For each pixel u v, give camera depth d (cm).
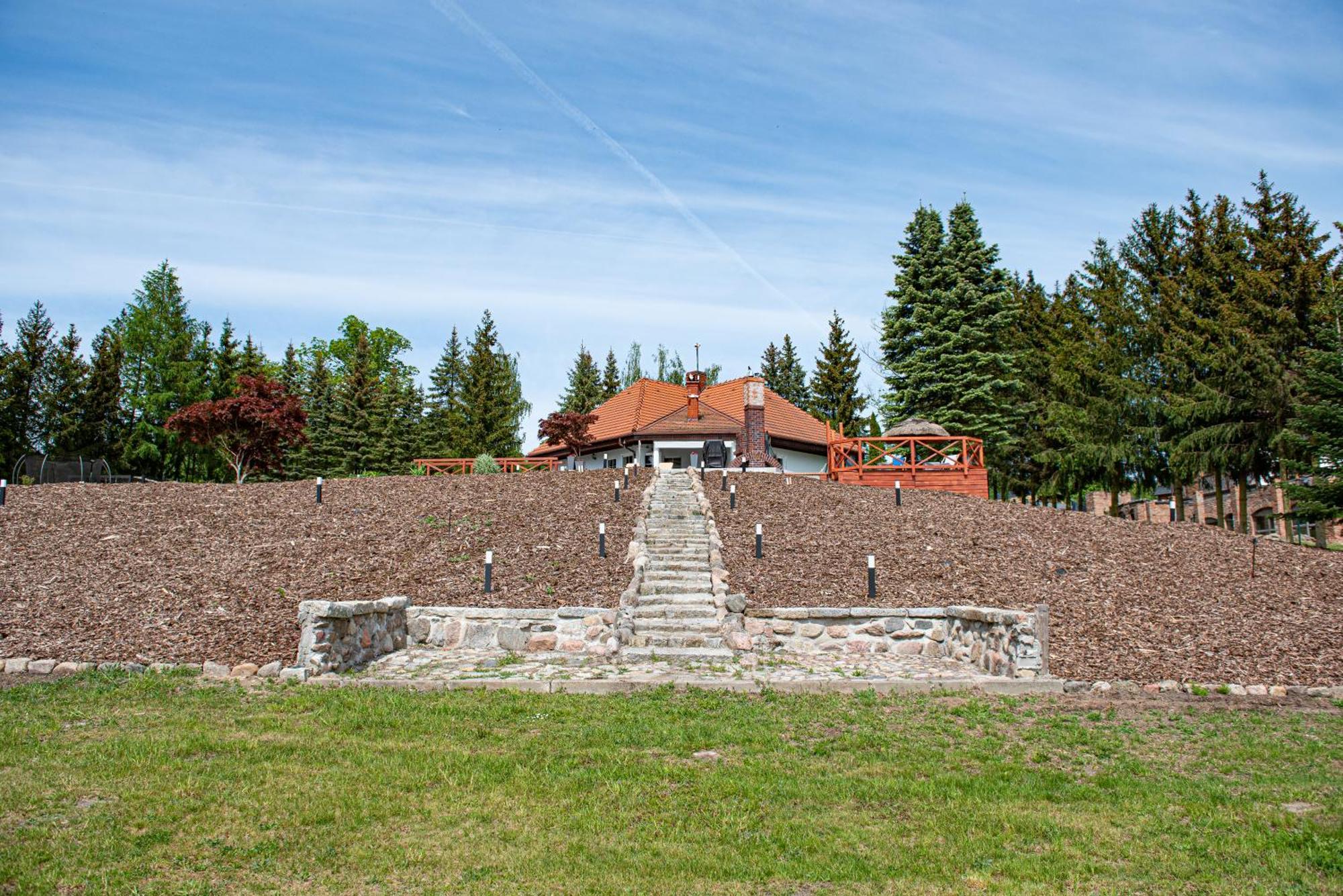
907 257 3441
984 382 3250
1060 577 1263
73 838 439
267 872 409
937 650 1038
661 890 398
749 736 659
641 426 3353
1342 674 904
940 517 1605
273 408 2591
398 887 396
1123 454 2788
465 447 4553
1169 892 401
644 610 1091
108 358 3900
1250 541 1501
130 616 985
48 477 2441
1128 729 710
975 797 532
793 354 6381
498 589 1156
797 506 1661
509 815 489
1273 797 539
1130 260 3488
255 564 1207
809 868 421
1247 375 2336
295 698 750
